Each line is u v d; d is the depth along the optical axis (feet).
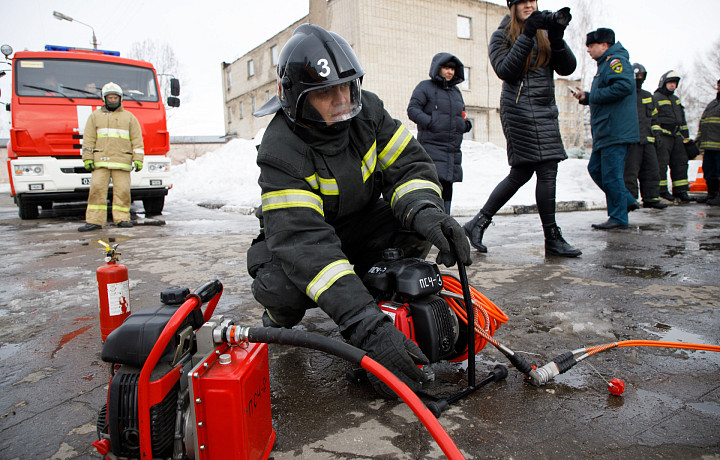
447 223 5.79
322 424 5.67
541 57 13.60
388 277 6.26
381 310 5.85
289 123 6.26
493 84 87.40
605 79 17.54
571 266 13.20
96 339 8.63
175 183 49.19
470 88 84.74
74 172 26.14
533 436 5.33
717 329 8.37
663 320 8.85
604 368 6.98
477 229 15.42
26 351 8.13
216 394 4.30
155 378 4.46
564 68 14.11
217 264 14.60
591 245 16.20
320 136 6.15
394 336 5.33
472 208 26.30
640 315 9.12
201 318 5.22
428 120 16.84
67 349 8.19
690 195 35.99
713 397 6.13
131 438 4.57
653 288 10.90
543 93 13.93
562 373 6.70
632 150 26.94
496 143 88.89
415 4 76.64
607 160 18.89
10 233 22.50
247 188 44.68
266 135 6.32
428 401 6.08
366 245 7.93
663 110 31.09
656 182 28.19
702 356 7.34
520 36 13.21
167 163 28.68
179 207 36.58
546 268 13.01
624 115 17.98
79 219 28.66
